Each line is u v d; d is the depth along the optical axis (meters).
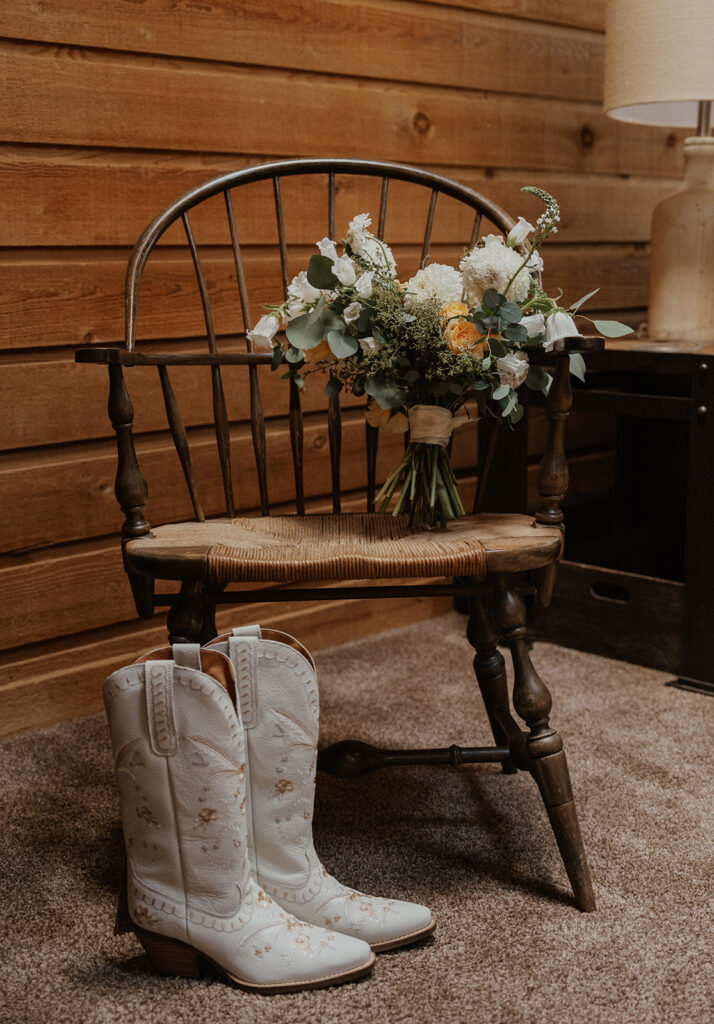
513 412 1.18
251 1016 0.99
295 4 1.78
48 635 1.66
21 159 1.53
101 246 1.64
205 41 1.69
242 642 1.03
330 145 1.88
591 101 2.32
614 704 1.72
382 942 1.08
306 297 1.17
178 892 1.03
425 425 1.21
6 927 1.15
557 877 1.23
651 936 1.11
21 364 1.58
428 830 1.33
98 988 1.04
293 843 1.07
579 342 1.09
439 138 2.04
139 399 1.71
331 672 1.89
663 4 1.77
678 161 2.56
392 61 1.93
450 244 2.11
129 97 1.62
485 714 1.70
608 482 2.50
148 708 0.98
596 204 2.37
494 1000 1.01
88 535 1.69
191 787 0.99
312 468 1.96
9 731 1.65
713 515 1.74
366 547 1.13
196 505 1.31
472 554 1.10
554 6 2.19
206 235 1.75
